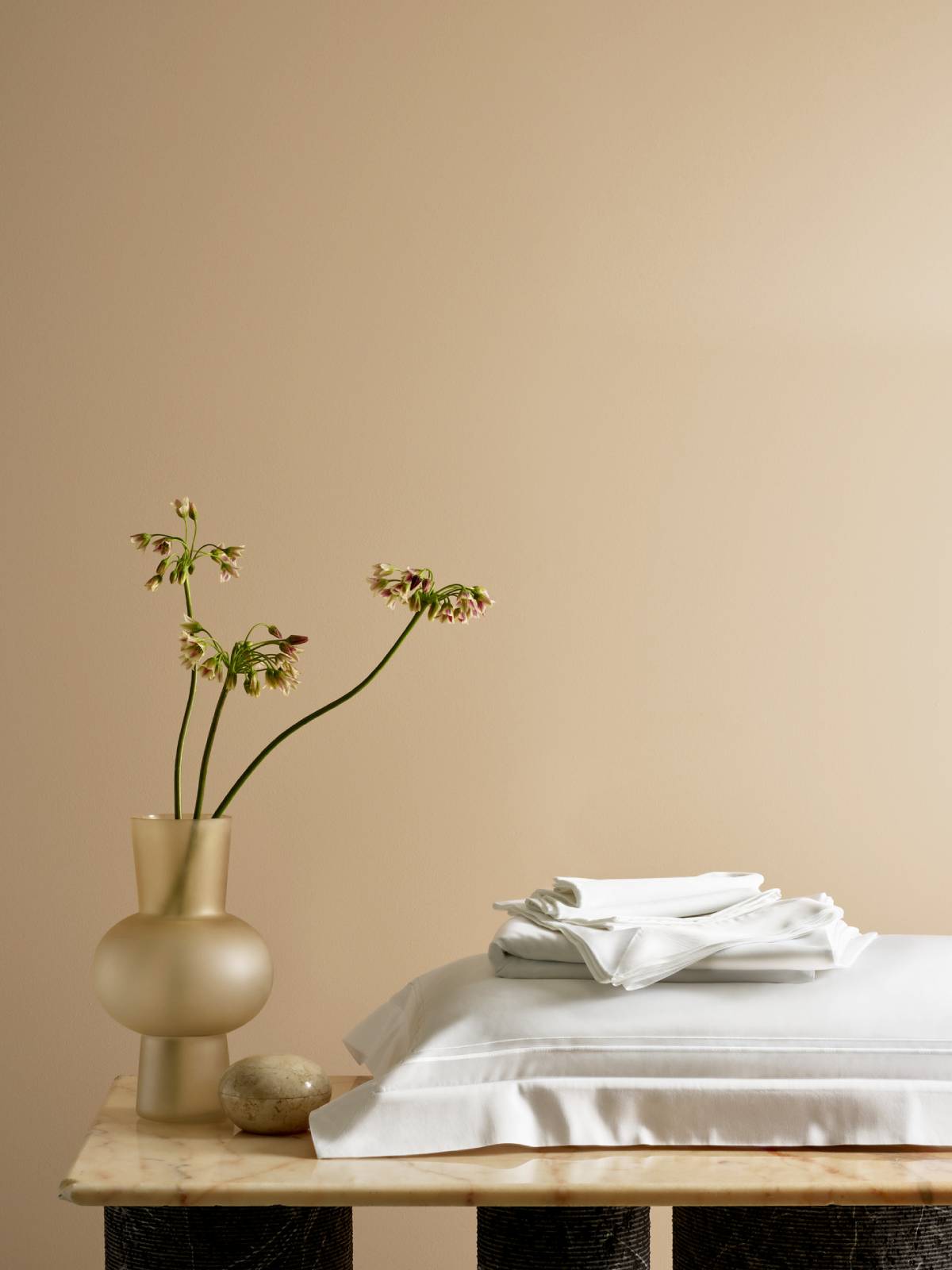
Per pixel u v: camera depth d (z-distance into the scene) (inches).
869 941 57.1
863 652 83.3
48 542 81.4
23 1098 79.3
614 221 84.4
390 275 83.6
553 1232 50.8
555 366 83.7
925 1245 49.0
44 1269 78.6
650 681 82.7
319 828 81.3
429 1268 79.4
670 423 83.7
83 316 82.5
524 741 82.2
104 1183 46.3
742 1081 49.8
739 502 83.7
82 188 83.0
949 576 83.8
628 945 51.7
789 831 82.4
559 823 82.0
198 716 81.1
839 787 82.7
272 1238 49.2
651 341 84.0
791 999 51.3
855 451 84.1
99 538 81.7
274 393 82.7
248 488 82.3
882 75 85.8
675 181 84.7
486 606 59.1
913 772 82.9
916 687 83.3
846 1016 50.6
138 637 81.3
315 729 81.6
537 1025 50.4
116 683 81.1
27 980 79.8
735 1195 44.8
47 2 83.4
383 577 59.0
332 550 82.3
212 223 83.3
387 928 81.1
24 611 81.1
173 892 55.2
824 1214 48.8
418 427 83.0
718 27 85.5
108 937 55.4
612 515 83.2
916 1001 51.4
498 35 84.9
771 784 82.5
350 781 81.4
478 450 83.0
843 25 86.0
